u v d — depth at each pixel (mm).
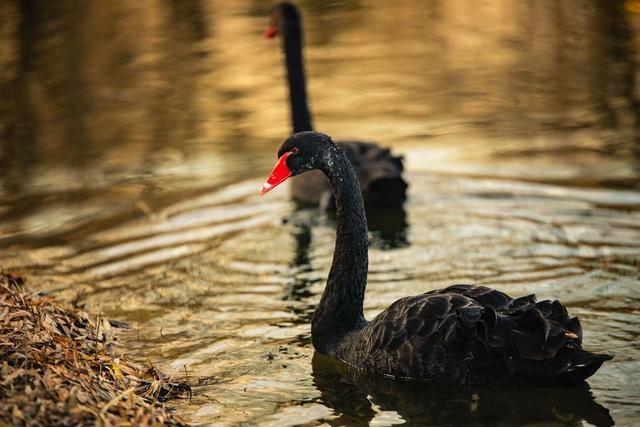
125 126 17516
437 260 11992
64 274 11805
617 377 8547
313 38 22812
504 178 15211
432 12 24453
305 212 14266
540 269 11508
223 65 20578
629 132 16844
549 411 8070
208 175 15750
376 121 17766
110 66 20172
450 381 8398
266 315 10539
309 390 8609
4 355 7594
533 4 24188
